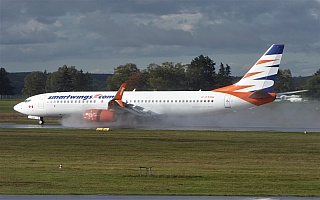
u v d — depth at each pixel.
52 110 171.12
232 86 154.00
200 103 154.50
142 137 124.56
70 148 103.88
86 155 93.31
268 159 87.94
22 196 56.41
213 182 64.12
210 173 71.19
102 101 166.50
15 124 178.25
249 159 87.94
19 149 102.50
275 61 149.62
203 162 84.06
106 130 144.25
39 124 176.00
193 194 57.28
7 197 56.00
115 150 100.56
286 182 64.19
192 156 91.88
